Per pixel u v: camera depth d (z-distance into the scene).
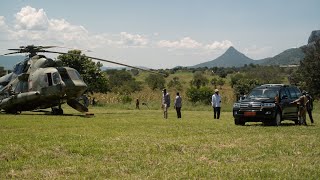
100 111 34.25
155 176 7.28
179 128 16.23
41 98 25.83
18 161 8.73
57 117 23.02
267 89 19.34
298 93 20.69
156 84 98.44
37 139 12.07
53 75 25.53
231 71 161.62
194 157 9.25
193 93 54.31
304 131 15.34
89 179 7.11
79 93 25.86
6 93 27.06
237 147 10.73
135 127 16.66
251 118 18.11
